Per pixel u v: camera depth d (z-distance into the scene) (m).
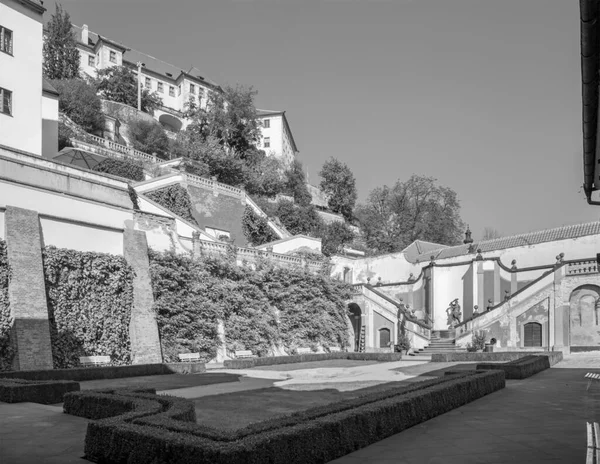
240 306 34.06
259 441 7.19
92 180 27.45
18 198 23.38
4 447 8.92
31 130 30.17
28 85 30.23
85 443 8.38
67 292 24.48
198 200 44.97
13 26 29.61
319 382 19.94
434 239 69.94
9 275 22.02
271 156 88.56
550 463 8.14
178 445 7.11
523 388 17.62
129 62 89.19
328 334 40.25
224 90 66.81
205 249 33.41
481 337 34.12
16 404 13.26
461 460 8.35
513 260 37.97
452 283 41.72
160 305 28.72
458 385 13.80
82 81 64.25
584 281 32.00
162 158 63.12
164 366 23.94
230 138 65.12
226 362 28.12
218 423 11.26
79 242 25.89
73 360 24.12
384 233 72.38
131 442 7.70
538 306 33.97
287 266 39.41
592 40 7.50
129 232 28.20
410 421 10.98
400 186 73.19
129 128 64.88
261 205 59.12
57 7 74.06
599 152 10.78
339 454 8.61
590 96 8.80
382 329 41.91
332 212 78.31
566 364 27.31
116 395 11.57
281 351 36.66
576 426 11.06
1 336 21.28
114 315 26.38
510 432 10.48
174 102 95.12
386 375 22.78
